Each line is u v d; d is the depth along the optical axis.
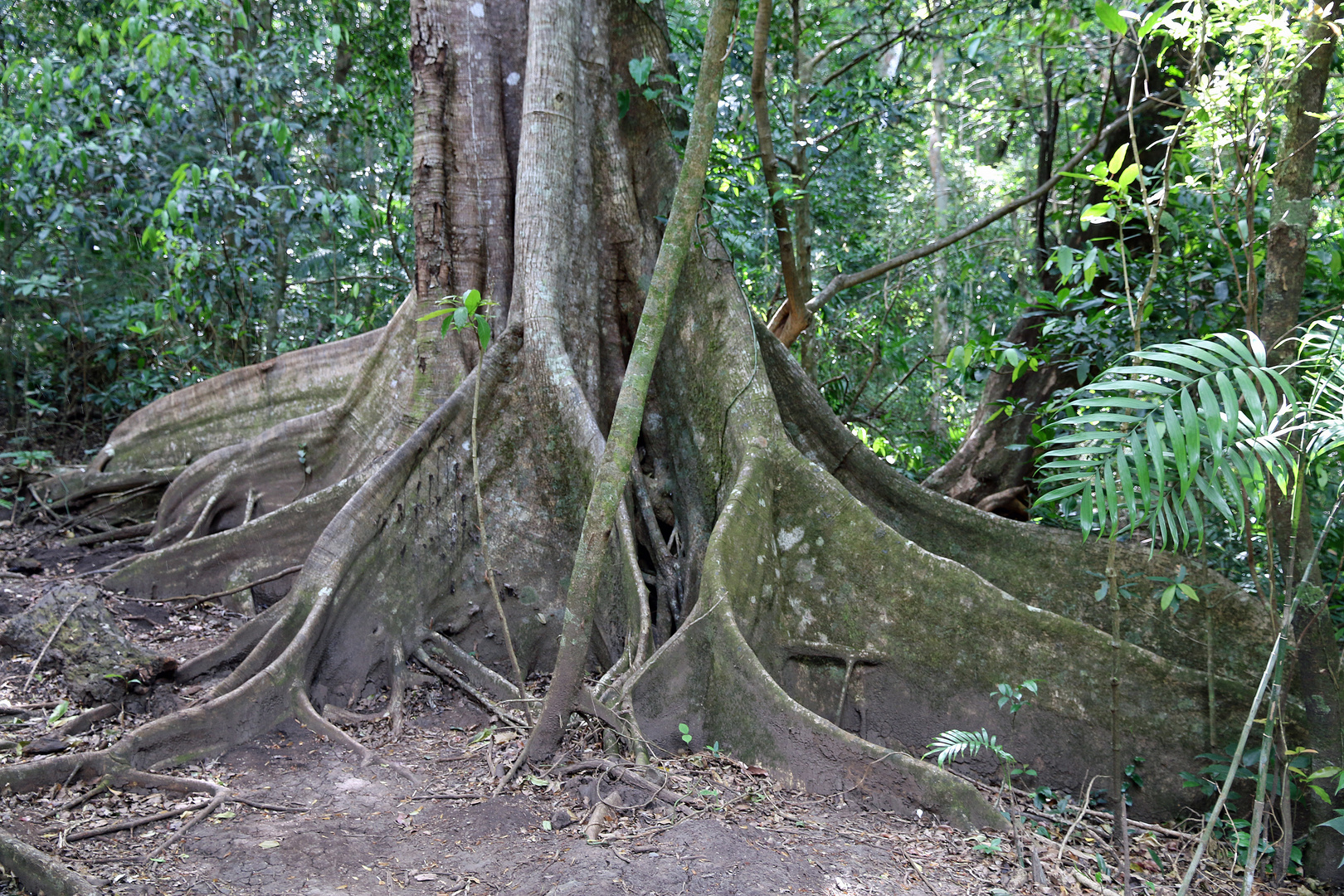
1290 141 4.38
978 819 4.25
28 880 3.28
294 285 11.82
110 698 4.68
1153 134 8.39
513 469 6.32
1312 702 4.27
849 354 13.69
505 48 7.16
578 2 6.95
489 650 5.99
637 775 4.21
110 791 4.05
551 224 6.57
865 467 6.68
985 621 5.21
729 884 3.39
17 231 10.30
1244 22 4.19
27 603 6.28
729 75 8.68
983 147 17.00
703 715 4.90
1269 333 4.46
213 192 8.82
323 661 5.39
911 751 5.22
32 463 9.07
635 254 6.97
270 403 8.87
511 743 4.71
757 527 5.54
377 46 10.79
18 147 9.10
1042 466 3.43
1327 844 4.25
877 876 3.66
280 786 4.28
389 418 7.25
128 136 9.02
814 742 4.53
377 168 12.18
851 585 5.52
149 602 6.43
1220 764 4.70
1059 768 5.00
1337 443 3.29
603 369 6.93
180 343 10.99
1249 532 3.93
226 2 9.88
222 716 4.57
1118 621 4.07
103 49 8.77
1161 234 7.45
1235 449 3.31
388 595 5.71
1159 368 3.36
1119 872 4.10
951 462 9.36
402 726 5.09
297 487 7.71
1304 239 4.40
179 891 3.27
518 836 3.75
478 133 7.00
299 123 10.84
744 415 6.10
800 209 9.95
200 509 7.74
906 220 15.94
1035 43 9.09
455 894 3.31
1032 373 9.02
